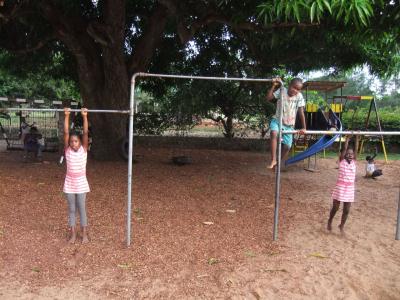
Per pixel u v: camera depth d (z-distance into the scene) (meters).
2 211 5.16
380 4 4.76
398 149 14.35
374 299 3.42
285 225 5.10
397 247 4.54
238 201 6.21
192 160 10.51
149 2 9.95
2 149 11.57
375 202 6.59
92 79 9.23
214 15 7.01
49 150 11.18
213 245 4.31
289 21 5.77
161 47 11.62
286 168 9.75
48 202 5.68
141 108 14.42
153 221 5.02
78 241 4.28
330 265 3.96
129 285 3.42
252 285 3.48
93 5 9.62
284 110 4.76
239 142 13.76
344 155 4.78
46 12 8.28
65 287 3.36
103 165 8.84
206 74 12.95
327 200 6.57
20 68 11.91
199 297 3.28
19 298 3.18
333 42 8.81
